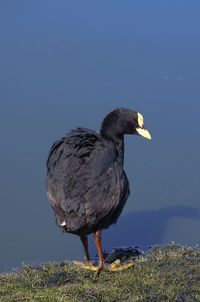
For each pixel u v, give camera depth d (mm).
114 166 9281
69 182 8867
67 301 8039
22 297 8148
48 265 9906
